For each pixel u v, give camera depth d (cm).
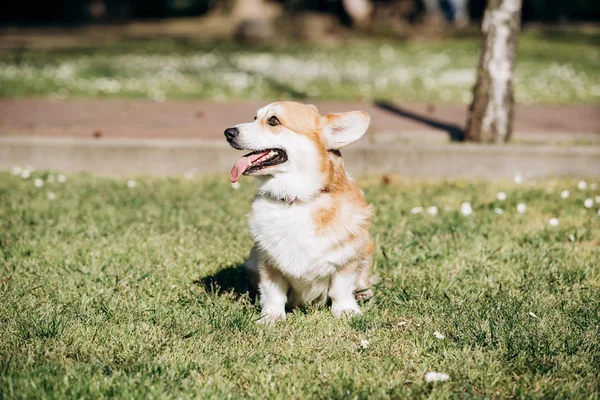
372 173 734
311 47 2202
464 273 464
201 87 1245
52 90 1155
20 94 1100
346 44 2327
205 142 746
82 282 444
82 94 1128
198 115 941
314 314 404
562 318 388
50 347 347
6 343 352
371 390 314
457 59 1866
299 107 398
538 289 436
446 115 969
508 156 730
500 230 559
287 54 1970
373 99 1123
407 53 2034
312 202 386
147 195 650
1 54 1781
